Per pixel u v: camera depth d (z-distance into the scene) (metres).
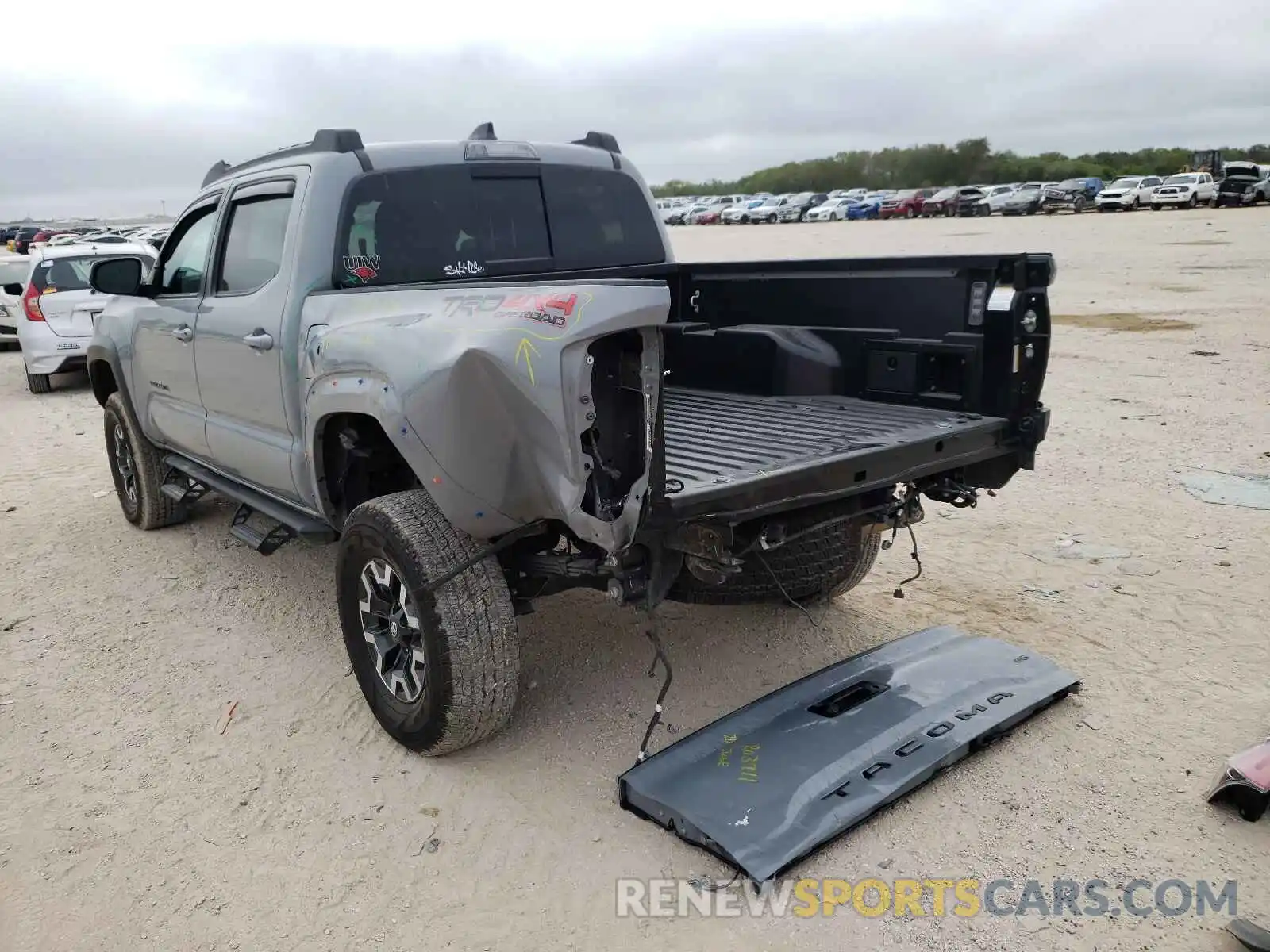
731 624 4.65
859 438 3.62
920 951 2.62
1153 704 3.77
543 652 4.39
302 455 4.00
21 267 16.09
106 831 3.24
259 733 3.82
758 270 4.70
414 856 3.07
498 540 3.32
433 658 3.29
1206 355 11.61
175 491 5.81
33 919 2.85
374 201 4.10
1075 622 4.52
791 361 4.49
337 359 3.53
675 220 67.44
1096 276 21.02
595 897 2.86
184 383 5.00
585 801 3.31
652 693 4.01
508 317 2.92
